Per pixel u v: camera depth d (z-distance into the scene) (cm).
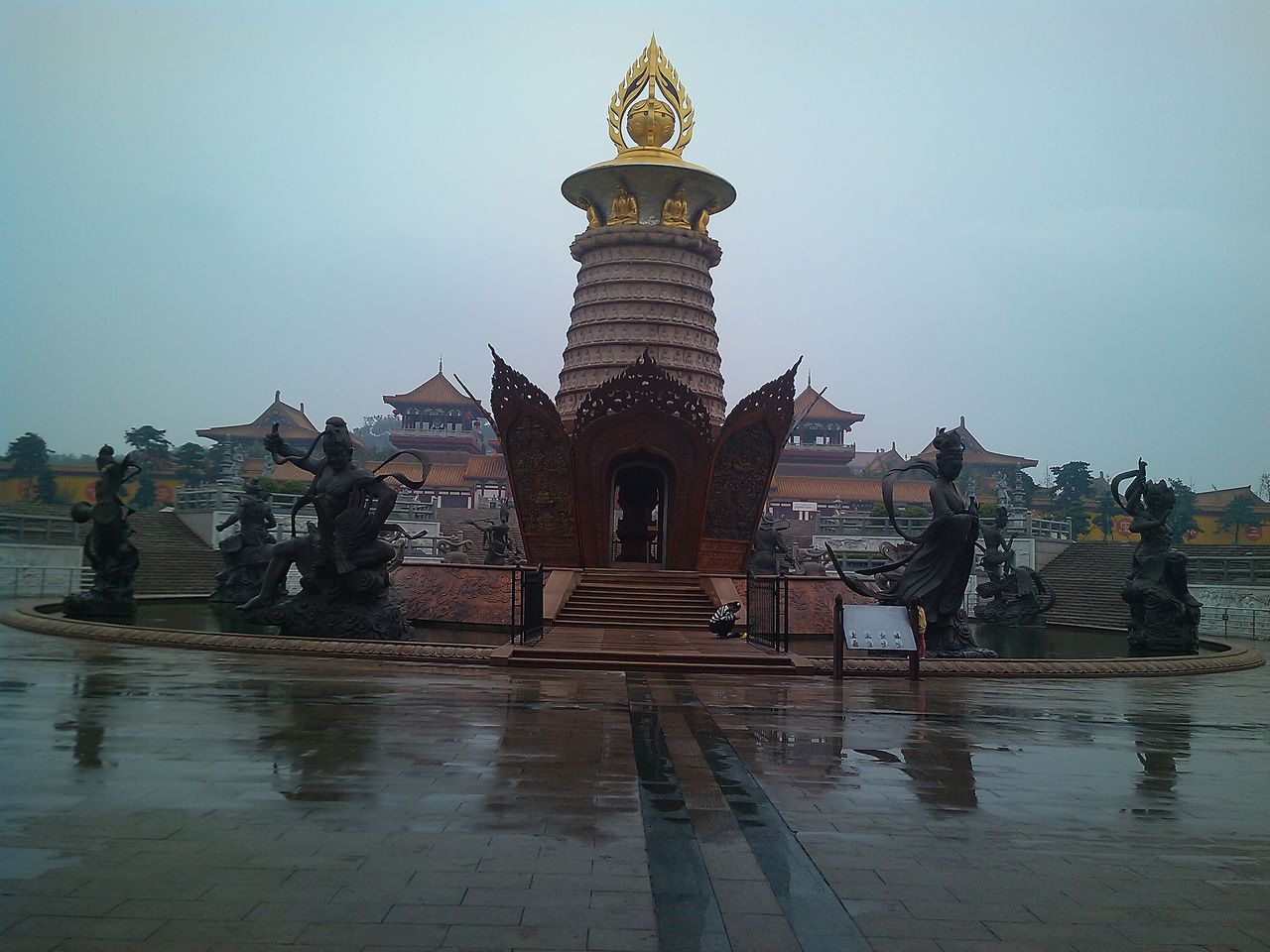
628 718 1556
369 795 1027
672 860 853
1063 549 6188
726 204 4625
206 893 747
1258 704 2031
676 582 3650
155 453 10312
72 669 1956
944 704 1881
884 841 930
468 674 2100
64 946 649
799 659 2356
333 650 2350
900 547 3006
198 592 5003
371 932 684
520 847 873
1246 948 702
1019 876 845
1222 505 10206
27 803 970
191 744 1256
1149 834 983
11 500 8438
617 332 4253
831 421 13612
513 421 4000
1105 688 2286
